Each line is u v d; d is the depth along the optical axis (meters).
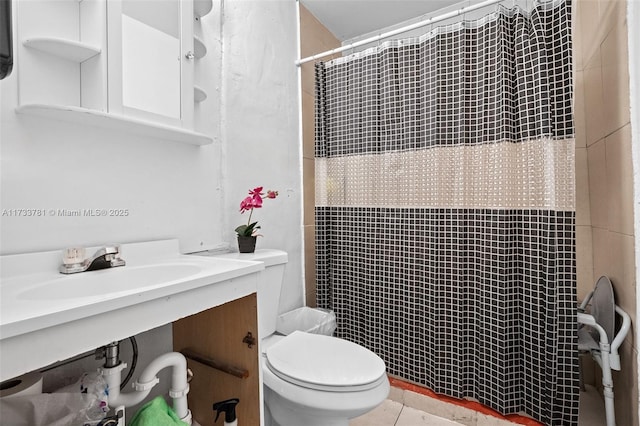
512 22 1.41
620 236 1.23
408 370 1.66
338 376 1.05
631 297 1.13
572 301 1.25
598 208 1.51
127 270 0.92
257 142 1.61
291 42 1.90
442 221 1.54
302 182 1.95
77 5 0.94
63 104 0.90
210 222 1.35
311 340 1.29
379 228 1.75
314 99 2.01
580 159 1.67
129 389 1.03
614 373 1.36
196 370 1.10
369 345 1.78
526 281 1.38
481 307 1.46
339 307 1.90
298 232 1.91
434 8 2.07
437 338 1.54
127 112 0.95
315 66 1.94
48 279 0.78
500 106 1.39
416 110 1.62
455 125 1.52
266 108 1.68
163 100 1.06
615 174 1.26
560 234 1.27
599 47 1.41
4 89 0.79
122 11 0.95
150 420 0.78
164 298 0.69
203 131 1.33
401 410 1.56
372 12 2.10
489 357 1.43
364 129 1.79
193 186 1.28
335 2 2.00
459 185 1.50
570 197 1.26
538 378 1.34
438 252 1.55
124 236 1.03
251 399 0.96
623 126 1.16
